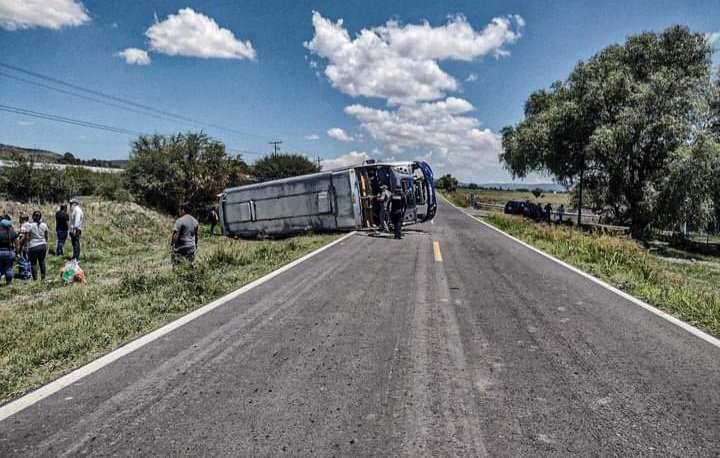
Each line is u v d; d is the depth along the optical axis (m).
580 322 5.20
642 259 10.35
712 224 26.73
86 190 28.02
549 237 15.14
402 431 2.77
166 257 14.23
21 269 11.09
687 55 30.00
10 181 21.97
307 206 18.05
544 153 33.12
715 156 22.95
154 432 2.80
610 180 29.48
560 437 2.70
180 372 3.76
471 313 5.57
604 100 28.56
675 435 2.73
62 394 3.37
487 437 2.70
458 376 3.62
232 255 10.11
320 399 3.22
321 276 8.18
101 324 5.28
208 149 29.58
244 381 3.56
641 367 3.83
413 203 18.75
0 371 3.91
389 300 6.28
